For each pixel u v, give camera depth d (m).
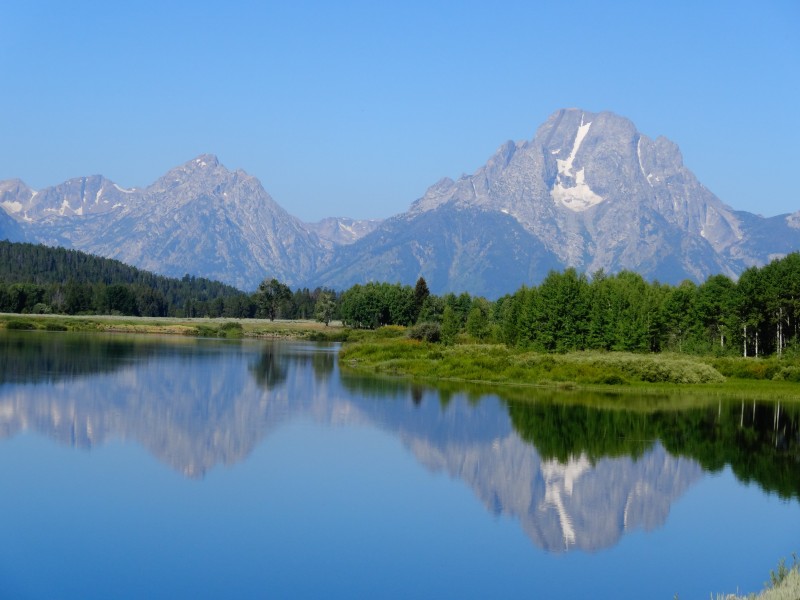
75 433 66.44
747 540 43.84
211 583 36.75
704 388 104.31
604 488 53.53
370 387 102.00
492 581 37.78
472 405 86.56
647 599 35.91
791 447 66.44
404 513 47.22
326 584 37.00
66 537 42.03
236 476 54.38
